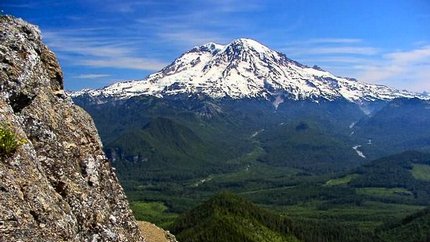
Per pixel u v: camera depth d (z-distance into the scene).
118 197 36.59
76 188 31.31
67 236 25.36
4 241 21.67
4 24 34.00
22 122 30.41
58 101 35.81
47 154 30.75
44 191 26.02
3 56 31.22
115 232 32.66
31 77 32.59
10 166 24.91
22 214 23.38
